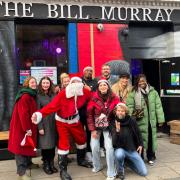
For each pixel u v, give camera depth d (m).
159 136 5.09
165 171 3.50
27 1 4.73
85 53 5.03
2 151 4.12
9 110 4.65
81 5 4.96
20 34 4.87
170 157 4.01
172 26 5.44
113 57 5.15
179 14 5.44
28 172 3.59
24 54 4.90
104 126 3.37
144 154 4.10
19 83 4.85
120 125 3.38
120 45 5.18
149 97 3.77
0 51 4.62
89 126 3.44
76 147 3.74
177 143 4.64
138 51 5.44
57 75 5.04
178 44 5.45
